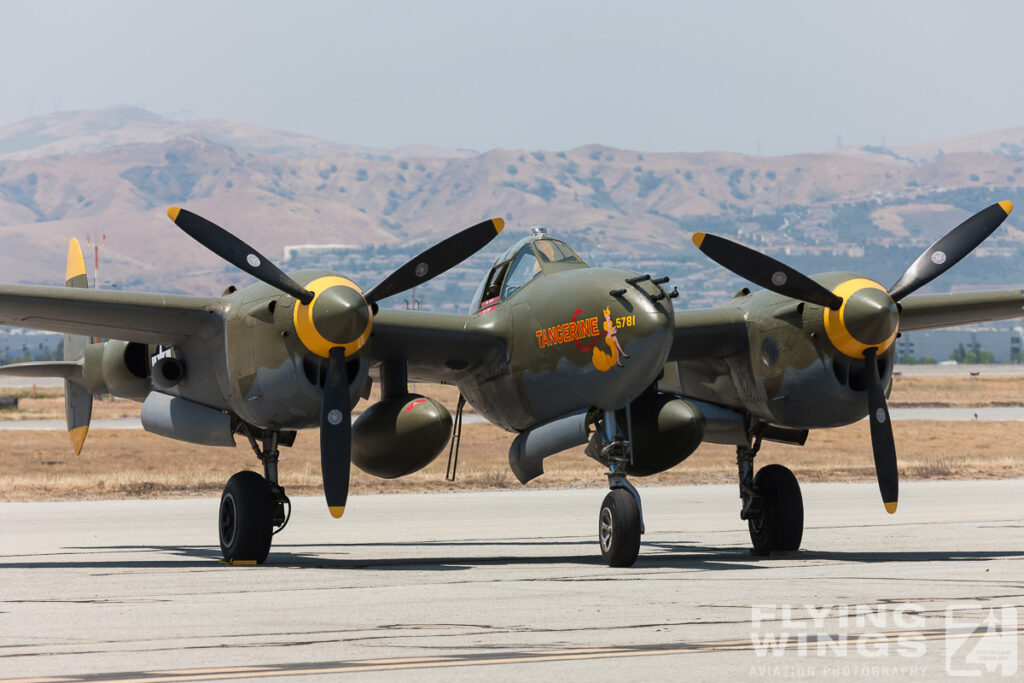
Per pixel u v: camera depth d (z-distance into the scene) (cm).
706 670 2762
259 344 5041
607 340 4931
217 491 10981
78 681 2698
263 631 3359
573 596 4041
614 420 5188
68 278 7019
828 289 5159
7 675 2777
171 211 4991
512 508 9106
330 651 3044
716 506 8994
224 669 2820
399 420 5409
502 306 5641
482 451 16088
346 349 4988
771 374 5381
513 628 3375
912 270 5325
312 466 14200
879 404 5175
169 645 3147
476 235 5434
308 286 4997
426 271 5369
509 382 5562
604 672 2748
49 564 5353
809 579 4488
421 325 5450
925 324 5944
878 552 5703
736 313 5512
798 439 5906
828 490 10788
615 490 5022
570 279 5234
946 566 4981
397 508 9175
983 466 13538
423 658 2936
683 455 5538
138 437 16900
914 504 8944
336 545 6444
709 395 5869
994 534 6575
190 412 5519
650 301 4884
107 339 5725
